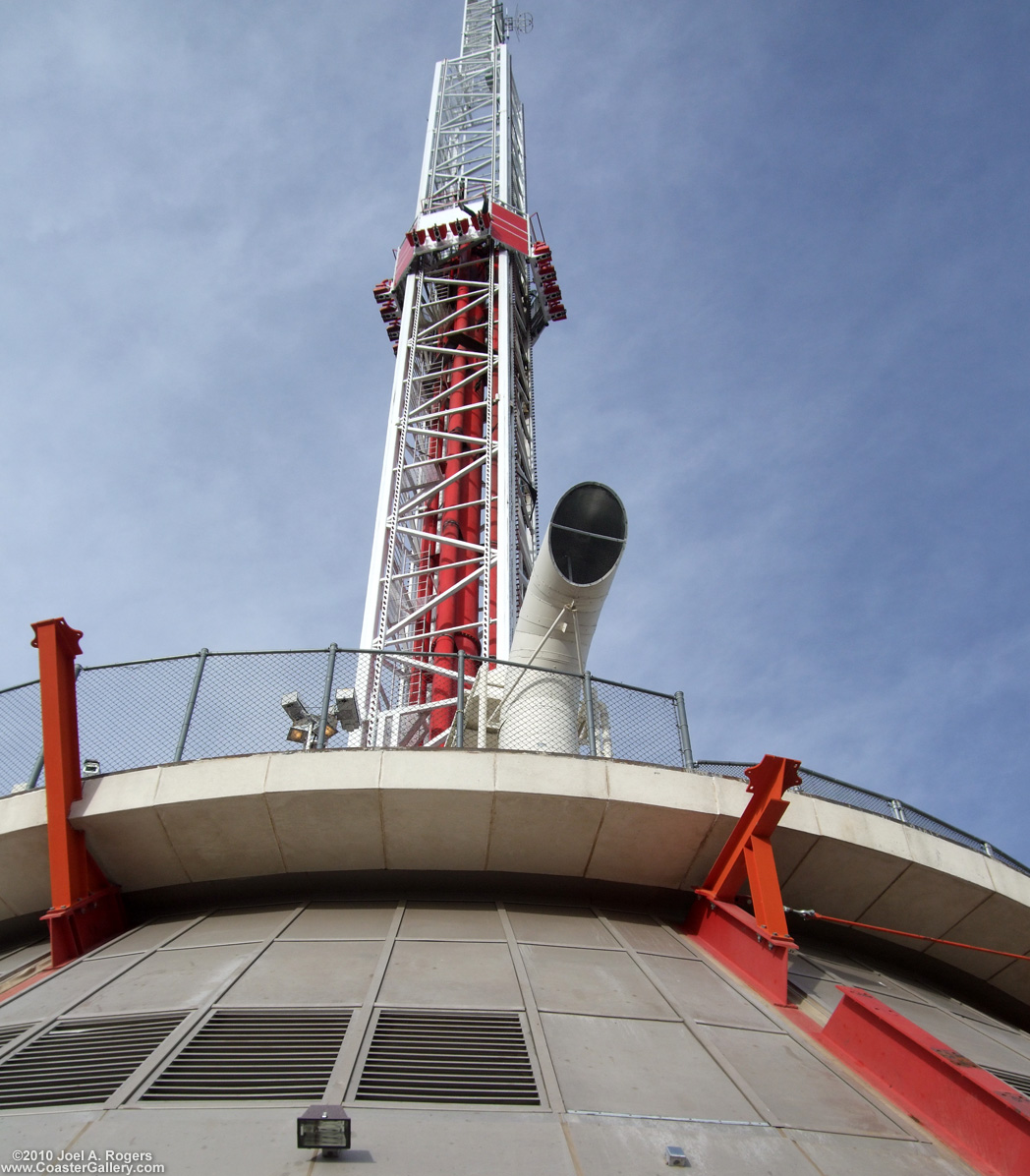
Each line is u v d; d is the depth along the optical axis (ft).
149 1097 25.36
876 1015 31.32
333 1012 30.96
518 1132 23.82
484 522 108.58
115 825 42.32
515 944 38.75
